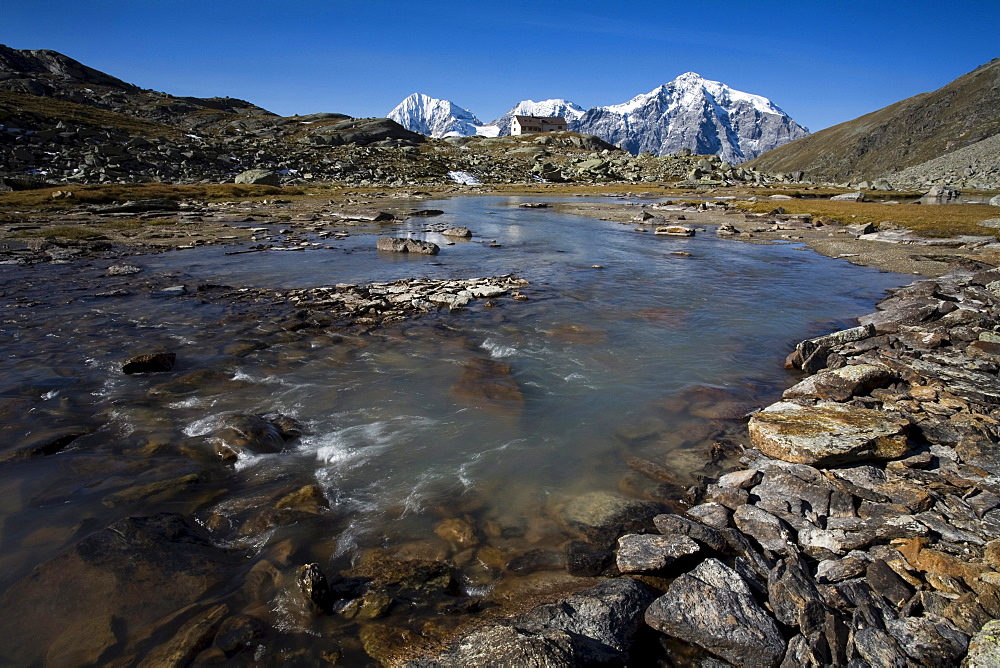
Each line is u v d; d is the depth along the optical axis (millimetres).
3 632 5328
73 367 12625
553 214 56094
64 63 157125
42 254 27109
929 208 58031
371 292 20344
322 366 13086
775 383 12727
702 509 7555
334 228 41188
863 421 9164
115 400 10883
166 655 5039
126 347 14078
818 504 7449
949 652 4836
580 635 5133
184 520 7141
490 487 8289
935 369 12305
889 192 83125
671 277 24828
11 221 37969
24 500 7516
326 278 23250
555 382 12492
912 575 5910
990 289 19625
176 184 72312
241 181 81562
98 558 6223
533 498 8031
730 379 12914
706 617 5418
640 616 5605
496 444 9617
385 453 9242
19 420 9852
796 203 67438
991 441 8734
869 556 6301
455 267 26344
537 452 9375
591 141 175250
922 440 9164
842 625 5285
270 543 6809
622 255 30953
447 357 13789
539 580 6273
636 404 11414
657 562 6316
